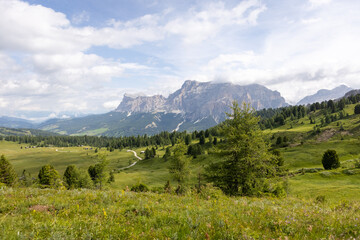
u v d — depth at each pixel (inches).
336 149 3405.5
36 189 426.3
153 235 190.2
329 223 232.5
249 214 272.2
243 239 182.9
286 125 7401.6
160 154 6628.9
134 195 399.9
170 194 452.8
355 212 301.1
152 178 3496.6
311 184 1877.5
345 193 1407.5
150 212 272.7
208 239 179.2
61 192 402.3
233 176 924.6
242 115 992.2
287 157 3430.1
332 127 5339.6
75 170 2834.6
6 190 386.6
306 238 190.7
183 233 193.2
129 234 192.7
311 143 3983.8
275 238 191.0
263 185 954.7
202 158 4234.7
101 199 341.1
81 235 185.2
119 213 264.7
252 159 905.5
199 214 265.0
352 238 185.0
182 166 2273.6
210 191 491.5
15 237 174.4
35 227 197.5
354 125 5088.6
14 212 260.1
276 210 300.7
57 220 220.7
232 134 966.4
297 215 273.0
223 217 245.6
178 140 2308.1
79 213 266.2
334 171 2128.4
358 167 2118.6
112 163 6525.6
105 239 182.1
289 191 1520.7
